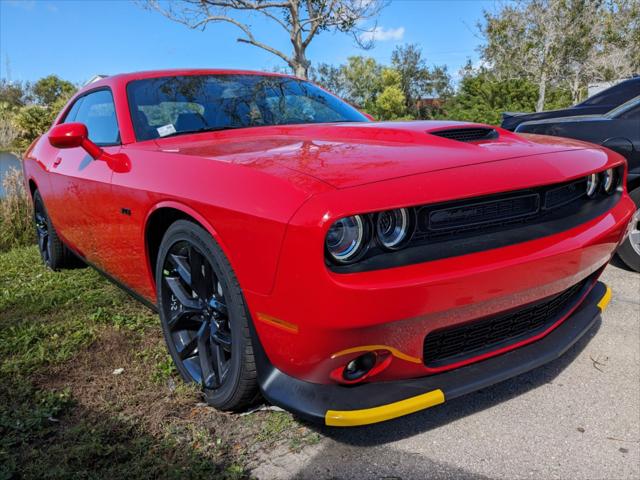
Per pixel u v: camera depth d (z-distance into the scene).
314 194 1.59
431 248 1.73
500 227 1.91
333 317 1.58
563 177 1.99
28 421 2.08
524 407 2.28
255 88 3.17
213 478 1.79
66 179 3.18
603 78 19.23
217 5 12.27
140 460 1.88
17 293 3.60
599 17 18.91
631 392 2.37
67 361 2.62
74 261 4.20
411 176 1.71
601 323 3.06
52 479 1.79
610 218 2.24
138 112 2.82
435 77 48.03
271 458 1.93
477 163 1.89
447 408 2.29
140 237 2.41
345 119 3.18
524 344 2.10
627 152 3.71
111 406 2.22
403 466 1.90
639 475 1.86
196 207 1.95
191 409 2.21
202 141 2.52
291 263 1.59
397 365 1.78
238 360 1.96
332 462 1.92
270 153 2.03
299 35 12.84
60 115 4.01
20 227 5.66
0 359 2.65
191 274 2.16
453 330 1.87
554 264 1.91
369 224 1.61
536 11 19.00
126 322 3.05
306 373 1.77
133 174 2.40
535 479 1.84
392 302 1.60
